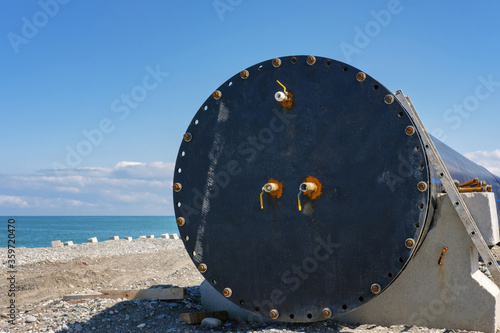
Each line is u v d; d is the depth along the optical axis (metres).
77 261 13.09
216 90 5.46
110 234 81.75
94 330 5.91
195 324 5.96
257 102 5.27
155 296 6.89
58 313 6.72
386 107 4.73
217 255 5.33
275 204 5.11
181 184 5.53
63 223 157.88
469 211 5.46
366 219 4.77
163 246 20.27
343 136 4.90
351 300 4.79
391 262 4.65
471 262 5.24
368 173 4.79
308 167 5.01
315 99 5.03
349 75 4.91
